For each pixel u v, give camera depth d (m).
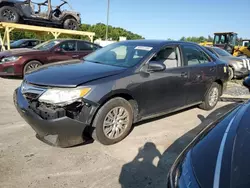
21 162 2.90
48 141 3.05
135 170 2.88
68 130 2.94
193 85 4.60
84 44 9.00
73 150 3.25
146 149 3.40
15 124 4.04
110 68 3.58
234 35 18.61
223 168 1.43
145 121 4.47
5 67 7.46
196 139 1.96
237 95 7.37
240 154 1.52
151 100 3.83
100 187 2.53
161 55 4.06
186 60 4.48
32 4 13.25
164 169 2.93
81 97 2.97
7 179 2.57
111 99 3.30
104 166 2.92
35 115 2.98
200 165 1.54
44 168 2.81
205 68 4.84
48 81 3.08
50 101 2.95
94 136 3.29
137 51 4.00
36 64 7.77
